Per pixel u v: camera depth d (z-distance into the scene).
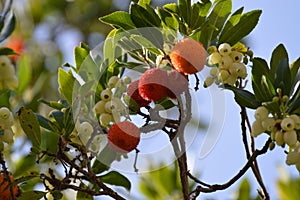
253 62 0.87
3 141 0.88
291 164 0.85
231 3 0.88
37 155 0.91
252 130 0.85
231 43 0.89
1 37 0.96
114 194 0.87
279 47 0.88
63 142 0.87
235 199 1.03
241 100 0.86
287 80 0.86
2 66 0.95
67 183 0.87
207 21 0.87
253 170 0.89
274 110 0.85
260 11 0.89
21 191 0.90
